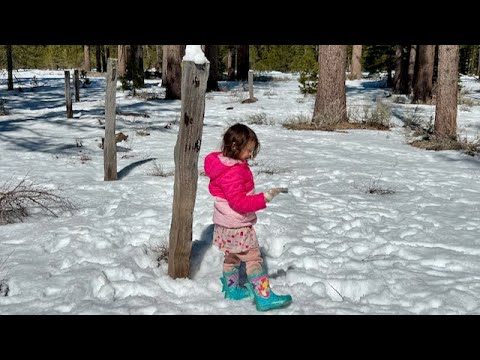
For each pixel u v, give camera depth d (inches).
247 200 147.7
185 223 173.6
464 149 493.7
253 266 156.5
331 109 647.8
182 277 177.2
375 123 650.2
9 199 244.5
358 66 1569.9
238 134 148.8
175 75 929.5
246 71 1427.2
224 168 150.0
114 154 332.5
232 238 155.6
